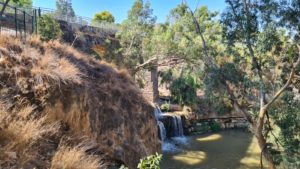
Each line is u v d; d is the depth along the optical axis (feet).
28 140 12.57
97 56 60.18
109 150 20.10
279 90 28.50
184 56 45.60
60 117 18.17
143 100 27.71
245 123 65.82
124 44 62.54
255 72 31.01
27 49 21.06
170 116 57.82
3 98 15.67
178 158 43.65
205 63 36.40
